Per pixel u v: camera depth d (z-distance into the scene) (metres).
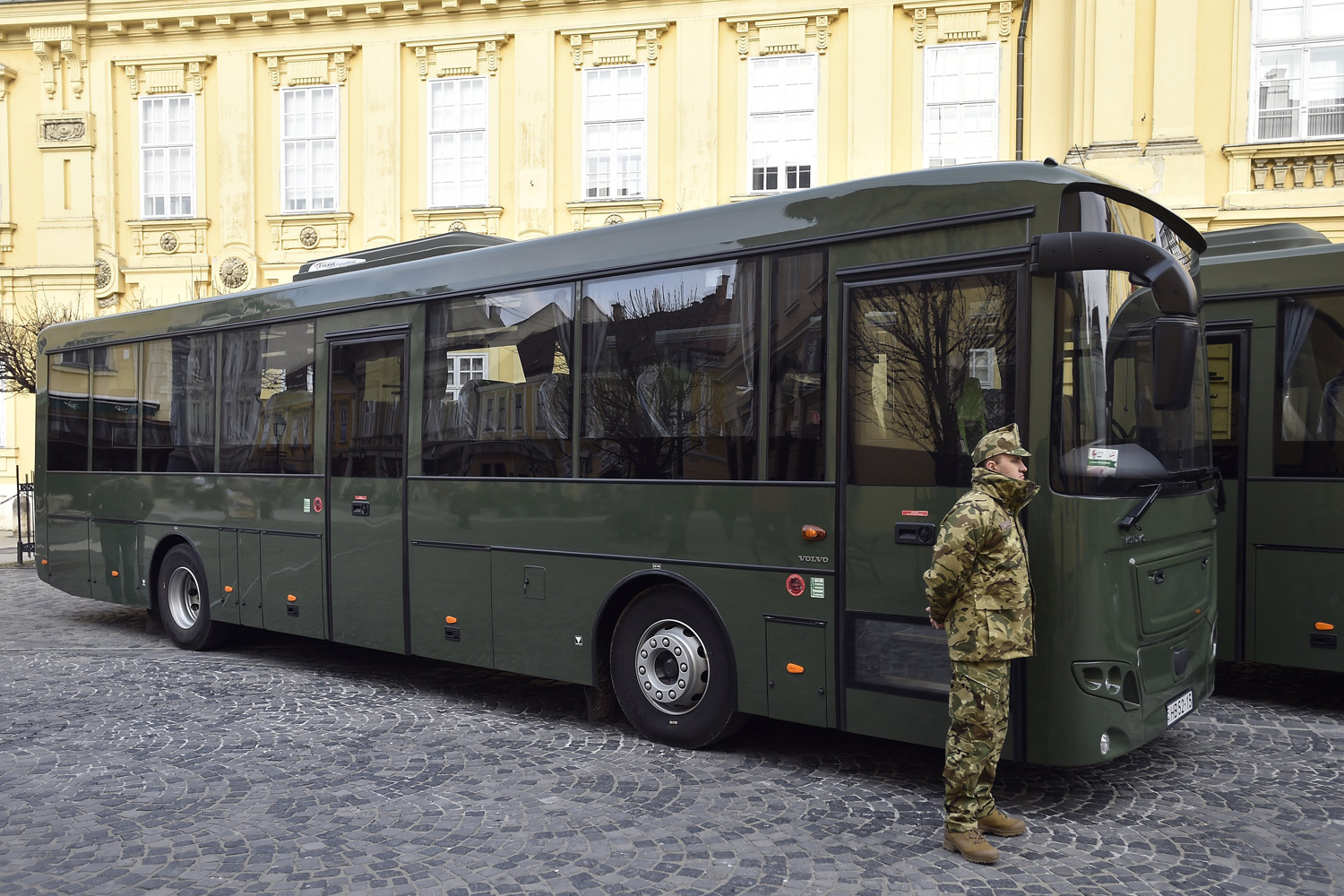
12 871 4.34
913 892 4.07
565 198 18.89
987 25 17.17
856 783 5.41
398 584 7.51
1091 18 16.02
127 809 5.07
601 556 6.32
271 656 9.11
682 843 4.58
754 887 4.12
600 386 6.37
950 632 4.43
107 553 10.34
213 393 9.13
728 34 18.19
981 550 4.34
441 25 19.23
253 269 20.14
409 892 4.11
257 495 8.64
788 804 5.09
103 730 6.52
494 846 4.57
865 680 5.21
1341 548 6.77
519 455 6.79
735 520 5.72
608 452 6.31
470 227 19.28
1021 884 4.13
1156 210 5.41
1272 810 4.95
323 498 8.07
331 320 8.09
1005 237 4.85
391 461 7.57
